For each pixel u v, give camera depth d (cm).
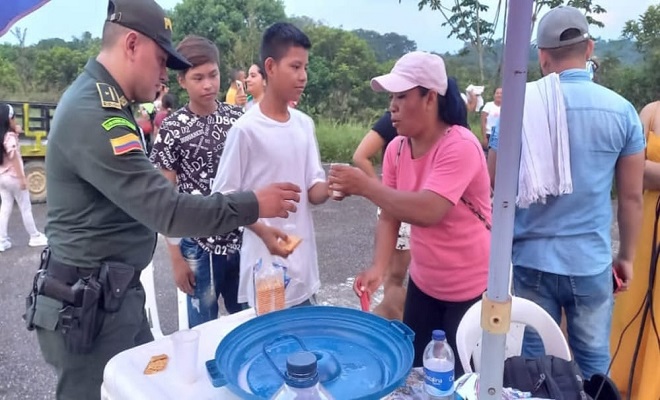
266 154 213
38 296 172
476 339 177
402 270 302
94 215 167
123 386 134
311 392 104
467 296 209
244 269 221
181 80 260
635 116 211
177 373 137
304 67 214
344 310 149
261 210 159
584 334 220
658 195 245
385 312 303
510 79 94
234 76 715
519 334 188
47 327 168
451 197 187
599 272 213
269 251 201
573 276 212
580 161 207
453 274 209
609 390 146
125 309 174
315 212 702
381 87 193
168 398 128
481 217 205
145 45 167
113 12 166
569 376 146
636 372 257
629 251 227
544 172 206
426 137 200
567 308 222
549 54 215
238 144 210
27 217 557
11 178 543
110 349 172
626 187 217
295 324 146
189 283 264
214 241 258
